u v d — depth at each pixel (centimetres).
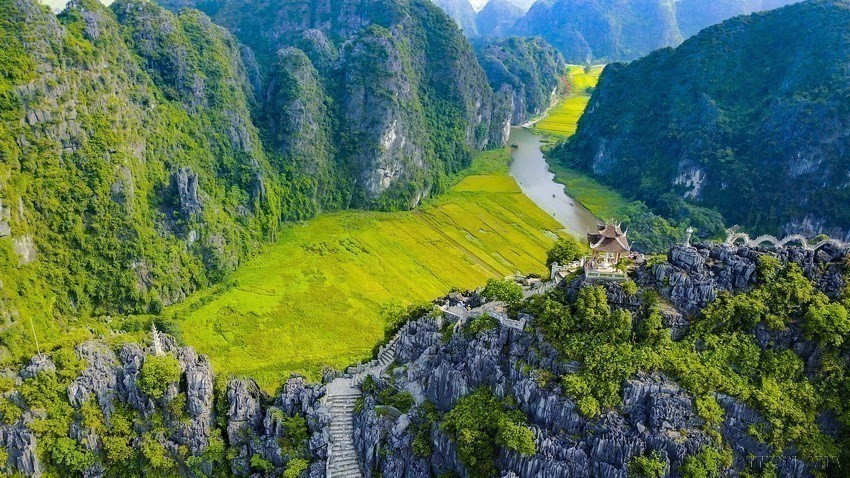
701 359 6688
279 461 7044
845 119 19075
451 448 6681
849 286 6988
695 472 5975
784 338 6875
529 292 8225
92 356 7756
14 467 6962
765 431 6369
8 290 11381
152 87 16138
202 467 7169
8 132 12269
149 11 17238
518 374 6831
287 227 18412
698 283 7000
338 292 14538
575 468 6191
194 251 14912
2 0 13088
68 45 13688
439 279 15575
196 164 16250
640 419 6344
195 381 7425
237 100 18400
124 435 7275
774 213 19700
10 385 7319
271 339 12244
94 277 13025
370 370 8300
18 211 12038
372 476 6944
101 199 13350
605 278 7150
